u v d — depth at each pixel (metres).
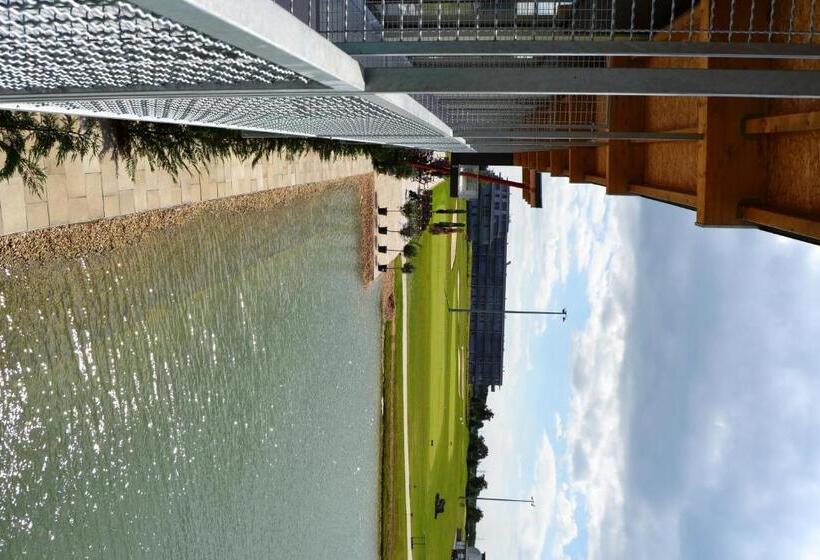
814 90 3.92
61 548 9.31
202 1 2.00
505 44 3.92
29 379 8.73
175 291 12.10
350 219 24.89
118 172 10.34
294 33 2.72
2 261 8.30
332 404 22.48
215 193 13.55
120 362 10.52
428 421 42.47
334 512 22.28
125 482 10.66
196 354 12.91
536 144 11.31
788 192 5.60
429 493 41.31
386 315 31.14
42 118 8.51
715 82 3.92
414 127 8.11
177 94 4.09
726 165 6.06
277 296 17.33
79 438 9.63
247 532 15.34
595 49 3.85
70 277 9.44
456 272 64.44
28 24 2.82
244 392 15.23
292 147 15.88
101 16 2.71
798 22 5.55
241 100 5.57
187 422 12.57
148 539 11.32
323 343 21.56
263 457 16.41
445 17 6.73
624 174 9.39
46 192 8.93
